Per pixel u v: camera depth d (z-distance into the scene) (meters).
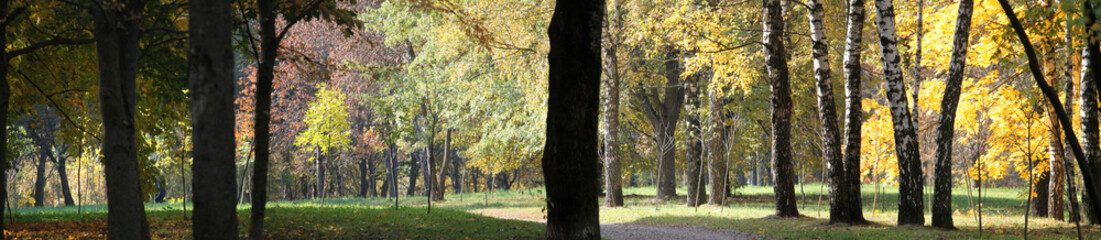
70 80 14.28
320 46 37.00
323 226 13.69
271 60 10.34
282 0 10.92
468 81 30.95
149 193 15.59
